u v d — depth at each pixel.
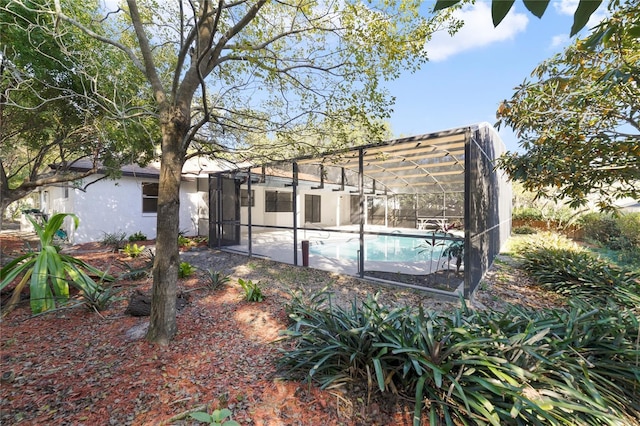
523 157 3.79
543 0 0.81
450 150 7.47
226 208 11.34
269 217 17.97
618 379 2.55
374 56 4.55
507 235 12.73
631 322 2.97
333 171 12.52
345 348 2.82
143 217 13.16
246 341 3.77
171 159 3.71
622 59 2.42
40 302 4.34
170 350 3.49
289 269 7.71
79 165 11.45
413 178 13.70
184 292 5.52
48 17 5.31
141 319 4.37
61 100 7.05
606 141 3.12
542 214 15.04
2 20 4.90
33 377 2.91
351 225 21.84
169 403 2.58
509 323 3.09
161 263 3.68
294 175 8.07
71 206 11.57
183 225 14.17
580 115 3.27
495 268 7.61
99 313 4.50
